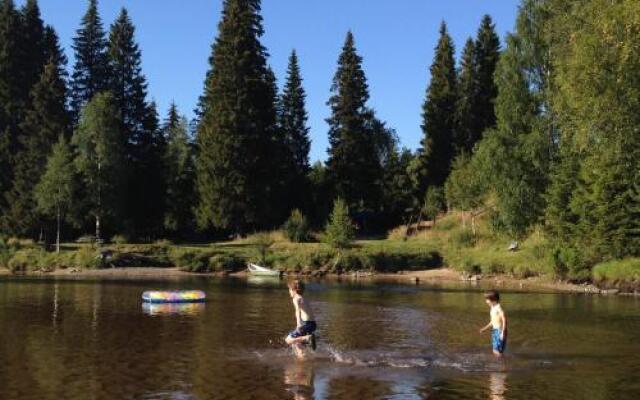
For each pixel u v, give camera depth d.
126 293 32.94
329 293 35.88
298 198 74.12
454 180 62.25
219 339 17.75
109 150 62.97
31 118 66.06
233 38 65.69
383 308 27.20
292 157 76.56
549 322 22.47
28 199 62.75
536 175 47.53
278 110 80.06
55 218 62.69
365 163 72.94
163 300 28.33
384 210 76.50
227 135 64.19
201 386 12.08
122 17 71.69
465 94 78.31
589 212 42.53
